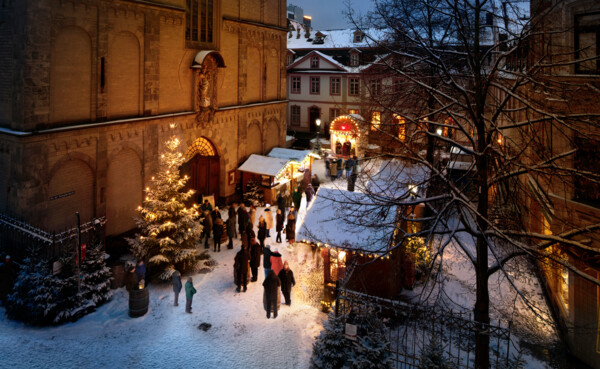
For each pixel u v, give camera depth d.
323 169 36.25
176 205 16.58
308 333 13.34
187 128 22.34
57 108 15.92
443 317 10.77
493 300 15.38
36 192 15.27
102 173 17.70
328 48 48.69
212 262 18.48
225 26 24.64
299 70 49.44
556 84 10.23
